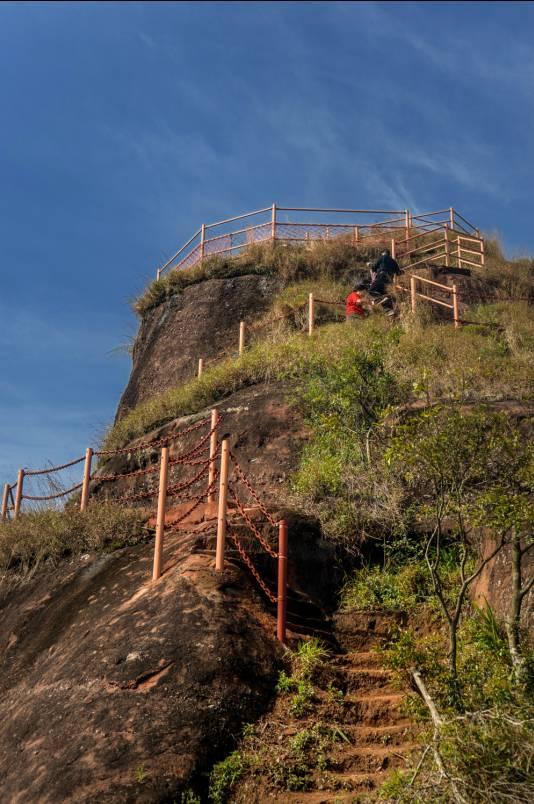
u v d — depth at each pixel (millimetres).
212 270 22938
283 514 10469
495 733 6105
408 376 14062
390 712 8008
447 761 6141
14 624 10703
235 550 9648
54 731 7633
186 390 16484
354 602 9789
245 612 8648
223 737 7406
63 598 10672
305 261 22703
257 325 20297
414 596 9727
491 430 7668
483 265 23328
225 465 9438
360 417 12688
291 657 8352
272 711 7789
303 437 13266
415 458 7633
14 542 12789
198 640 8070
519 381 14062
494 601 8711
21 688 8898
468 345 16031
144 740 7230
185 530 10609
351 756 7438
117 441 16578
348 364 13047
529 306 21219
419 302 19375
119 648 8242
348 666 8688
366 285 19969
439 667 7152
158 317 23109
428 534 10500
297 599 9594
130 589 9609
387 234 24625
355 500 11109
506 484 7656
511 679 6758
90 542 11828
